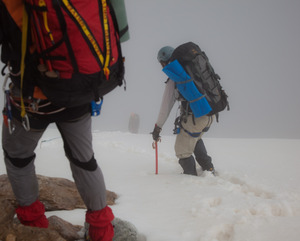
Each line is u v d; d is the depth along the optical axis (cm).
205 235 238
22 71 152
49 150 603
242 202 316
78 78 156
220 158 644
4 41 158
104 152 631
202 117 434
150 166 523
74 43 151
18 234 183
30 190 193
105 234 194
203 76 409
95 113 189
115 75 175
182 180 402
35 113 169
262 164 577
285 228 252
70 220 255
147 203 312
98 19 160
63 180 304
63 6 149
